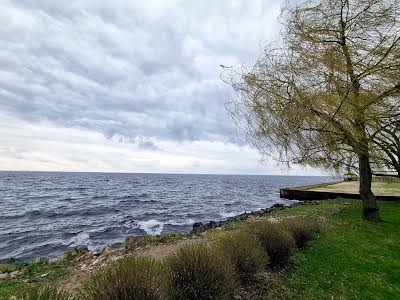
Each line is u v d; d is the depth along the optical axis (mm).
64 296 2973
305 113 6148
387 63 5863
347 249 7695
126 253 8188
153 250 8398
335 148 7395
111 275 3230
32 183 87750
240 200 41750
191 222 22094
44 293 2865
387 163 10523
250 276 5172
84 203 35062
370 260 6891
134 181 112625
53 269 7078
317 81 6066
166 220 23000
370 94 6051
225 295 4012
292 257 6754
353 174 9516
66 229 19188
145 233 18031
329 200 20672
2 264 8016
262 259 5309
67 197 43781
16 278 6375
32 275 6566
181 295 3688
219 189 70750
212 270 4023
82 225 20547
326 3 6566
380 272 6168
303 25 6453
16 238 16719
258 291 4891
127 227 19875
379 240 8719
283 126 6531
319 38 6340
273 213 16453
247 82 6758
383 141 8164
